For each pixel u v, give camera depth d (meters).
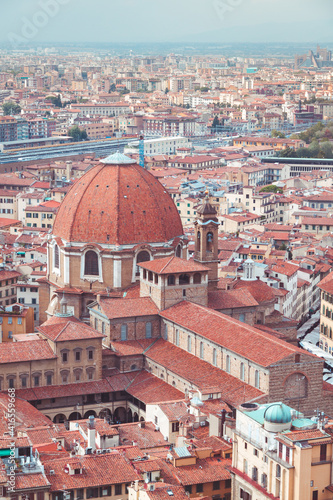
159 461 191.62
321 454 171.62
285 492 171.38
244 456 184.50
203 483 186.12
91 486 180.00
